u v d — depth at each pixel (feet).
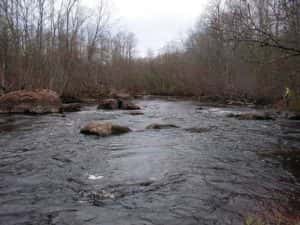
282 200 18.34
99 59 140.77
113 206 17.42
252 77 91.97
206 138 39.19
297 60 33.63
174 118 61.82
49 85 97.19
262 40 28.55
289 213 16.38
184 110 80.43
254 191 19.92
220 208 17.20
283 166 26.02
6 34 86.58
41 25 96.12
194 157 29.01
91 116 63.00
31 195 19.04
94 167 25.34
